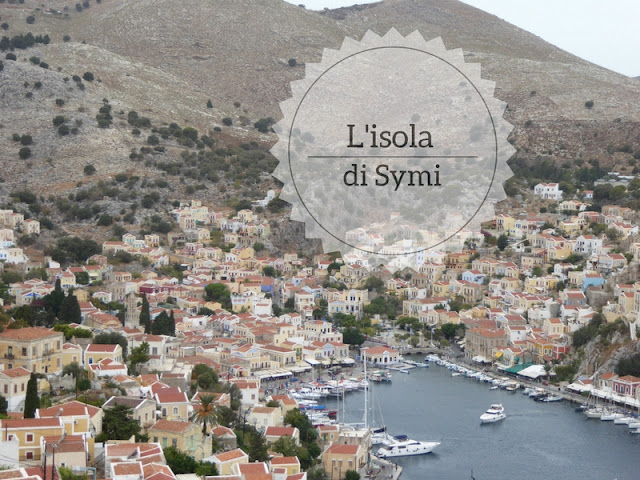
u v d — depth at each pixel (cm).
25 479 18788
